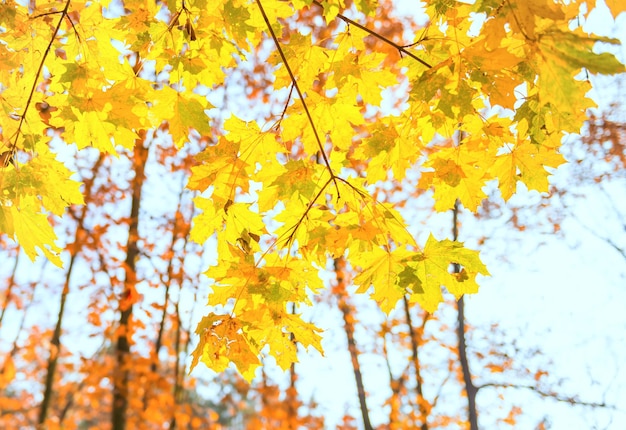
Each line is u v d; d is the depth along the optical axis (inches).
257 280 92.9
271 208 98.4
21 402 502.0
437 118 91.5
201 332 92.0
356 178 97.6
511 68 76.0
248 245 98.0
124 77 91.4
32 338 511.5
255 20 93.0
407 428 474.3
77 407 531.5
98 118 92.0
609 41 61.1
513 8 65.0
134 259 438.0
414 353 498.3
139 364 423.2
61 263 101.0
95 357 456.8
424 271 97.0
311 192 97.3
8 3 88.1
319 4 89.0
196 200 96.3
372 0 83.7
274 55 95.3
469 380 398.0
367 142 98.9
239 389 541.6
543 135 83.8
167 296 461.4
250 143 97.3
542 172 94.0
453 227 472.1
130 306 426.9
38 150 94.6
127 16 88.7
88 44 91.7
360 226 96.2
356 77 95.0
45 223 98.3
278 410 530.0
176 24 89.2
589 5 74.0
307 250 97.6
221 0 85.8
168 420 450.3
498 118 91.6
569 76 65.9
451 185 97.5
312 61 95.3
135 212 442.0
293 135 99.7
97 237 435.8
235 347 92.2
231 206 97.1
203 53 92.5
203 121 93.7
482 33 75.0
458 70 77.7
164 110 93.5
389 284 98.3
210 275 93.0
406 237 96.7
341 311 510.0
